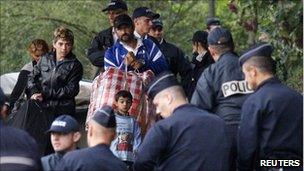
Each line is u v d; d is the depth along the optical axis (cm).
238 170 997
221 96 1045
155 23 1331
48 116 1262
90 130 953
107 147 948
